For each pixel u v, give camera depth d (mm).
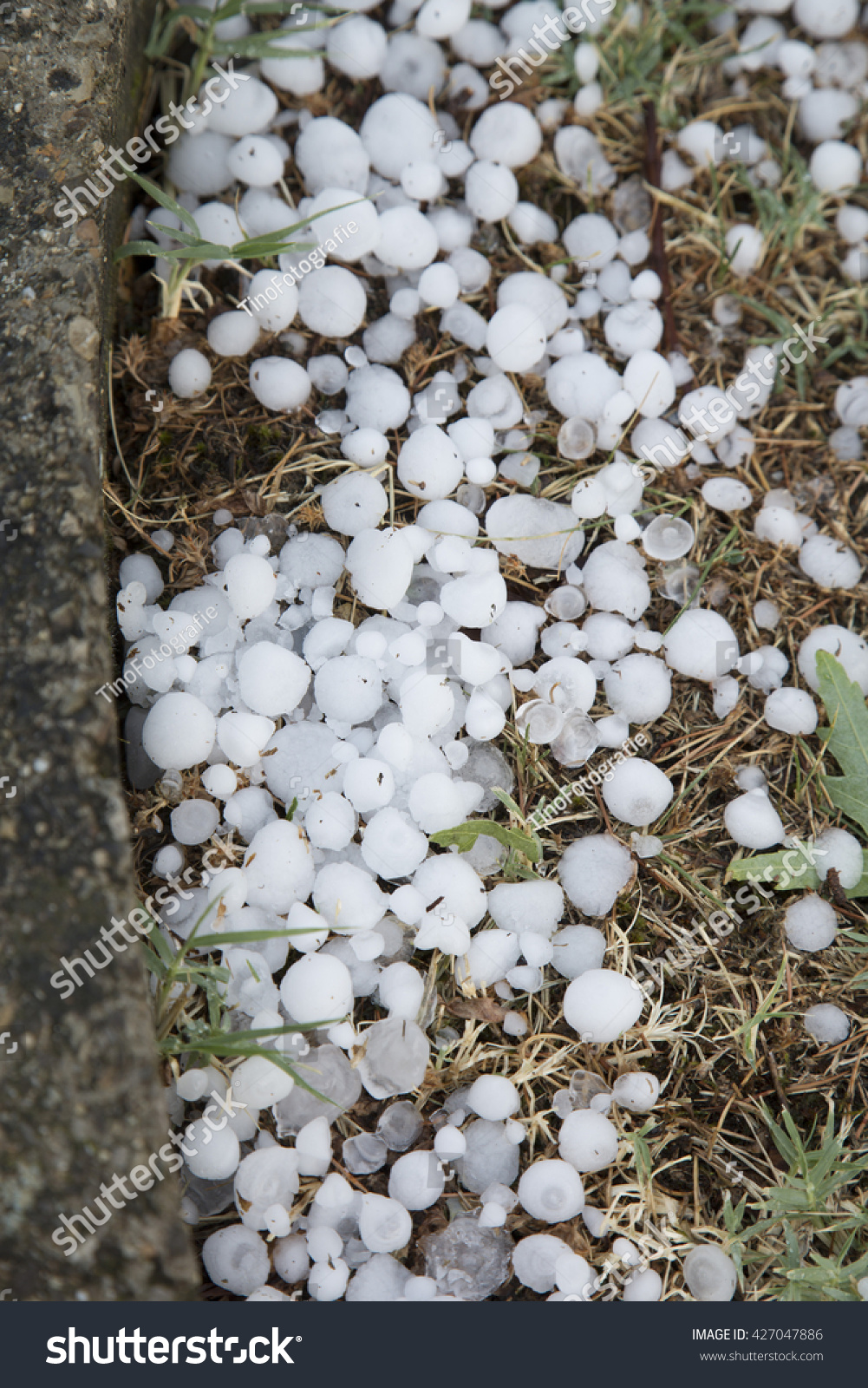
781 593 465
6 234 412
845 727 449
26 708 389
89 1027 381
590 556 454
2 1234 380
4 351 405
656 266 482
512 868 434
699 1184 430
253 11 455
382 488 448
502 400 458
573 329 470
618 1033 428
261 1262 411
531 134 473
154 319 453
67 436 401
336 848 427
